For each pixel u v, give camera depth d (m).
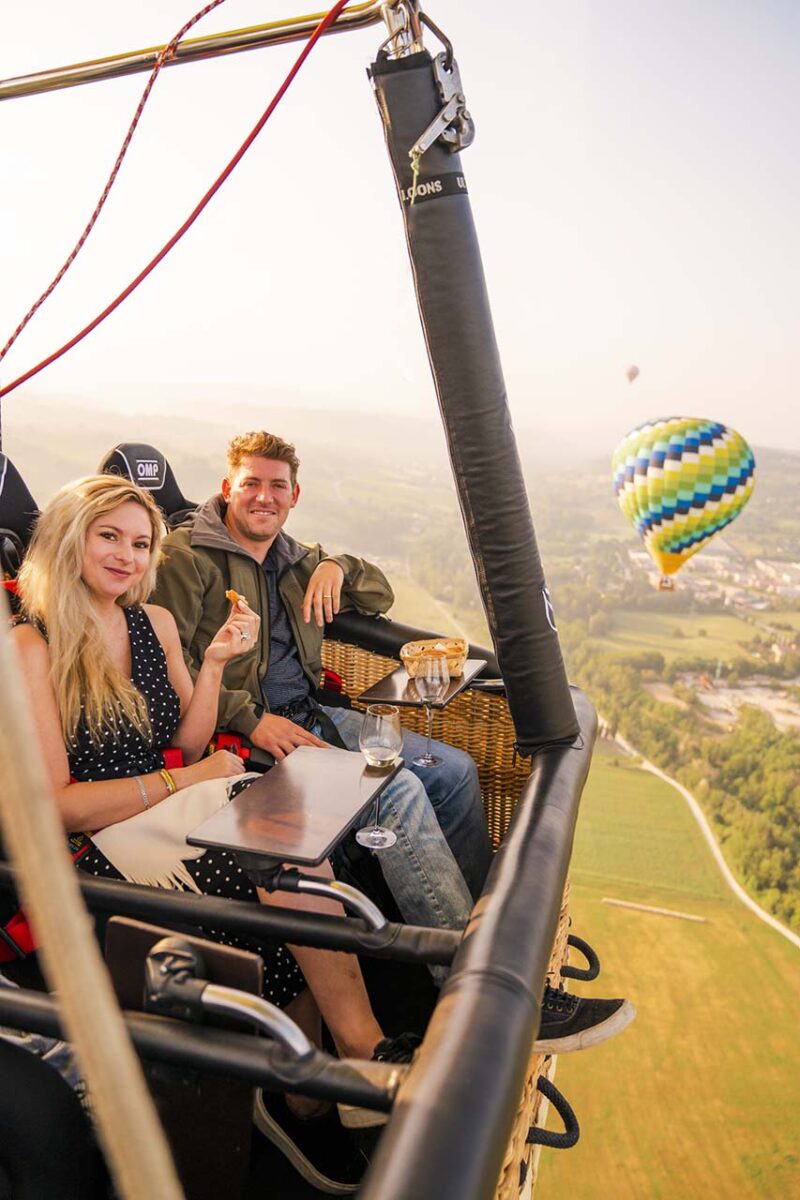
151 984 1.00
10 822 0.40
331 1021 1.57
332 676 2.61
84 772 1.76
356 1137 1.48
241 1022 1.03
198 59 1.66
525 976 1.11
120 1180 0.43
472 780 2.24
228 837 1.30
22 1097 1.03
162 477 2.66
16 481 2.17
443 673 2.10
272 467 2.31
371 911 1.22
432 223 1.66
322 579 2.49
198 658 2.31
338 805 1.42
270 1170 1.54
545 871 1.37
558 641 1.90
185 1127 1.11
